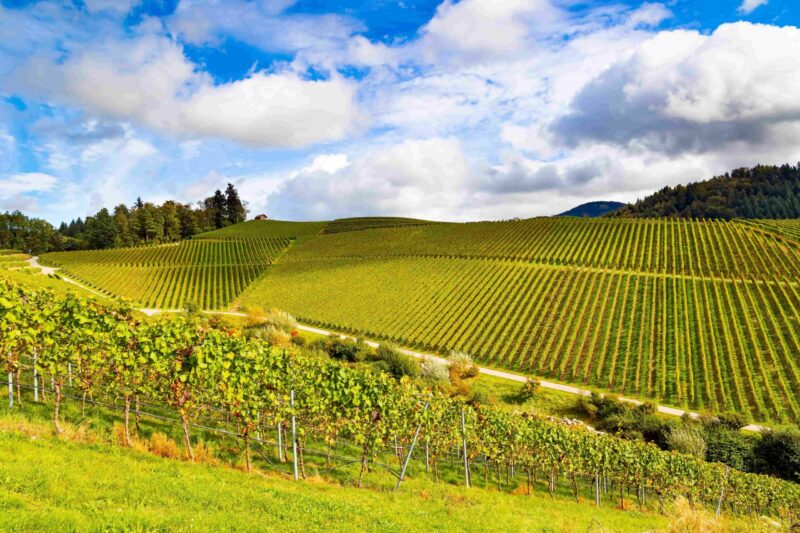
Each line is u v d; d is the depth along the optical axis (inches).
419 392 856.3
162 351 556.7
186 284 4087.1
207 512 348.2
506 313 2997.0
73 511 291.0
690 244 3757.4
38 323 539.2
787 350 2367.1
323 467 683.4
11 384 533.6
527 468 1035.3
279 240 5580.7
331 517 414.9
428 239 4739.2
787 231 3836.1
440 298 3302.2
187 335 584.1
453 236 4746.6
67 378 636.7
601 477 1099.3
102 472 386.0
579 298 3073.3
